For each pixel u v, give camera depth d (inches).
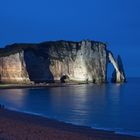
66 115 2284.7
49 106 2965.1
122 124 1902.1
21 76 6628.9
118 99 4077.3
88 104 3287.4
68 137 1141.7
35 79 7278.5
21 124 1337.4
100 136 1370.6
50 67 7554.1
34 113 2326.5
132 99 4089.6
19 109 2586.1
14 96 4067.4
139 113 2532.0
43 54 7593.5
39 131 1178.0
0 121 1374.3
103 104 3341.5
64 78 7834.6
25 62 7160.4
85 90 5738.2
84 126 1729.8
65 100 3725.4
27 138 978.7
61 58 7819.9
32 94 4564.5
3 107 2513.5
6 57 6555.1
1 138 927.0
